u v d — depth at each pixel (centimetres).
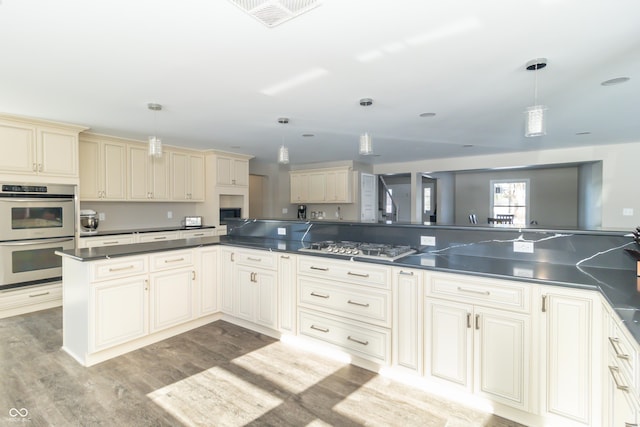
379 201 823
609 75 242
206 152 577
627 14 163
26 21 169
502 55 210
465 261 230
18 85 259
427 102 308
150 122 379
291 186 753
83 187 428
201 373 239
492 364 192
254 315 310
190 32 181
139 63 221
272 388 220
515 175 825
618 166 525
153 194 507
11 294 353
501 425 185
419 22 171
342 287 253
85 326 246
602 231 207
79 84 258
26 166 356
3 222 345
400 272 225
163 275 290
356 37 187
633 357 120
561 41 192
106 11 161
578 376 169
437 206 831
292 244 326
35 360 256
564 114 348
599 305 162
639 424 114
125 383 225
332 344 260
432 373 214
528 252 229
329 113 344
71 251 269
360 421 188
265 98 296
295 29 179
